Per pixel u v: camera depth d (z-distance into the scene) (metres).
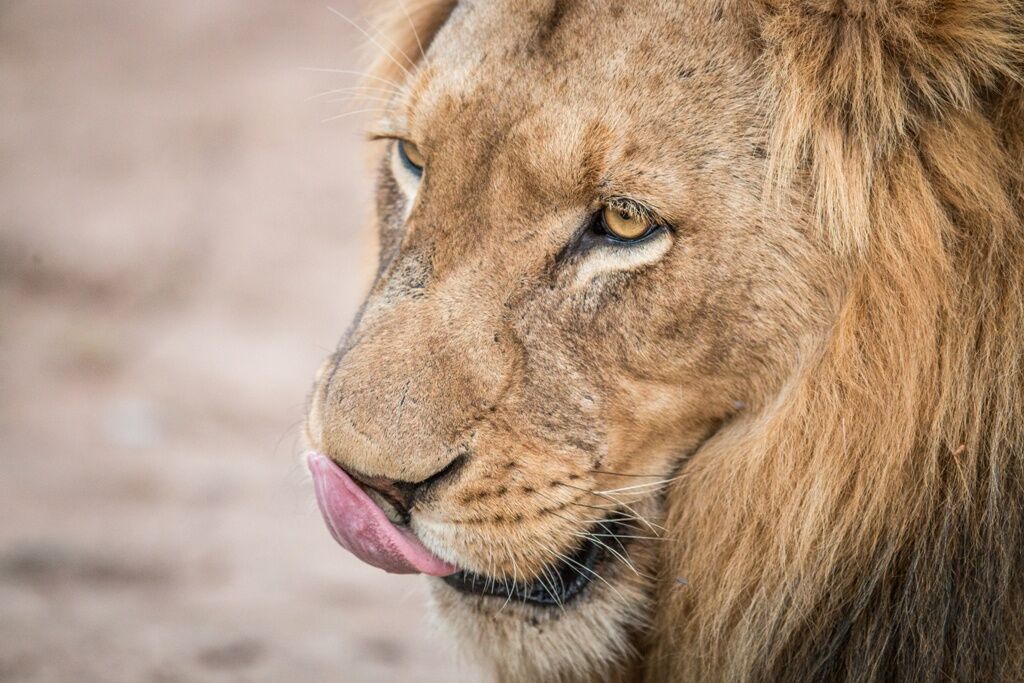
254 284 19.69
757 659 5.93
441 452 5.55
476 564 5.71
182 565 11.06
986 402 5.55
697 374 5.77
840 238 5.57
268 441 15.16
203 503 12.95
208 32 26.31
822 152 5.57
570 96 5.62
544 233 5.67
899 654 5.71
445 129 5.84
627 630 6.30
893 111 5.53
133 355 17.58
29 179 21.97
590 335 5.69
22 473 13.42
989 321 5.52
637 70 5.61
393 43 7.32
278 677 8.40
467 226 5.75
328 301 19.31
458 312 5.69
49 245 20.06
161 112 23.92
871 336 5.62
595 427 5.76
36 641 8.59
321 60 24.98
